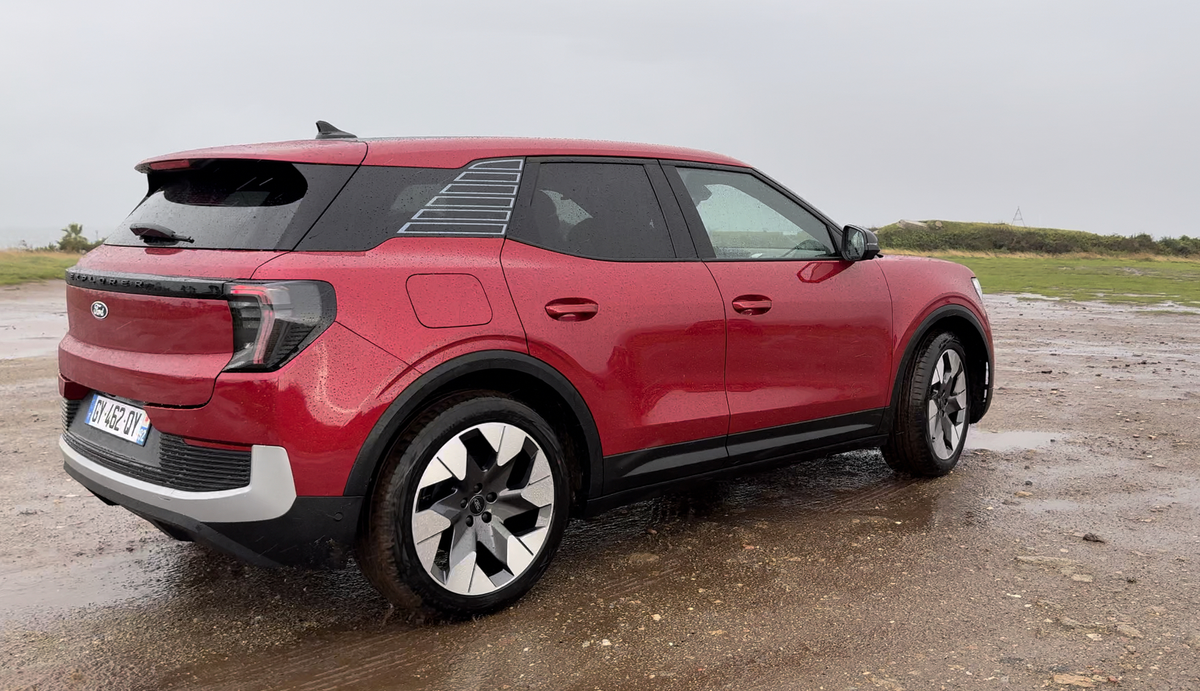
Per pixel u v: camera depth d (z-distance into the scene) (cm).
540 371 304
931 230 6175
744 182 397
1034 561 348
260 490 257
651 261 347
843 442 421
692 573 340
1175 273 3303
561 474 312
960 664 262
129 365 275
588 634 287
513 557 303
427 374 276
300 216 269
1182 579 328
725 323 360
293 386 254
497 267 301
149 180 326
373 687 253
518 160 322
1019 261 4566
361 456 264
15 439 561
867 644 277
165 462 273
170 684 256
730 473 379
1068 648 272
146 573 345
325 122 328
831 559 354
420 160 299
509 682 255
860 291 419
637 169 358
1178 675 253
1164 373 850
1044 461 511
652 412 340
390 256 279
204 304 258
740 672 260
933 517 407
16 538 383
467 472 288
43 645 282
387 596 281
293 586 331
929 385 452
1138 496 439
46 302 1705
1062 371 866
